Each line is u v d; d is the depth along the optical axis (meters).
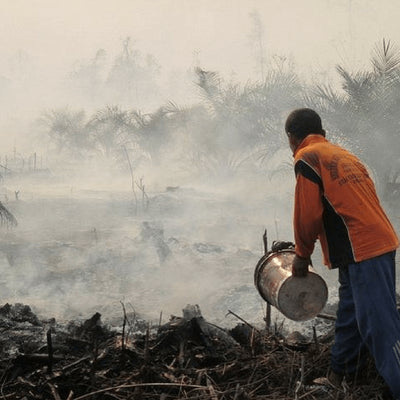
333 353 3.84
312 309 3.92
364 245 3.53
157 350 4.17
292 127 3.88
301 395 3.66
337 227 3.60
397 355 3.44
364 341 3.59
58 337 4.61
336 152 3.68
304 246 3.69
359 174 3.65
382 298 3.49
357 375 3.82
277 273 3.96
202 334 4.26
